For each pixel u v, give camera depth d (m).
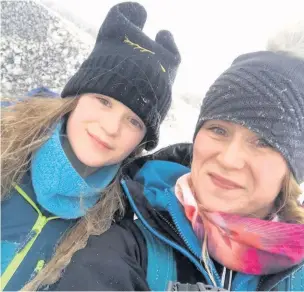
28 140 0.53
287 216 0.43
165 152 0.55
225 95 0.41
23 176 0.53
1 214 0.50
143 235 0.43
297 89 0.40
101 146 0.50
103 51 0.55
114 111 0.51
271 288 0.39
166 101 0.56
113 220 0.50
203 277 0.40
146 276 0.39
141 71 0.53
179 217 0.42
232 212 0.39
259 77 0.40
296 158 0.39
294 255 0.39
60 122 0.53
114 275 0.35
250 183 0.39
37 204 0.51
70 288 0.34
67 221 0.51
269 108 0.39
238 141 0.39
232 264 0.39
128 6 0.58
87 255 0.37
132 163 0.56
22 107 0.57
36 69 1.17
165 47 0.59
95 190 0.51
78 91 0.53
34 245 0.49
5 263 0.47
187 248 0.41
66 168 0.49
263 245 0.39
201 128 0.43
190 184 0.43
